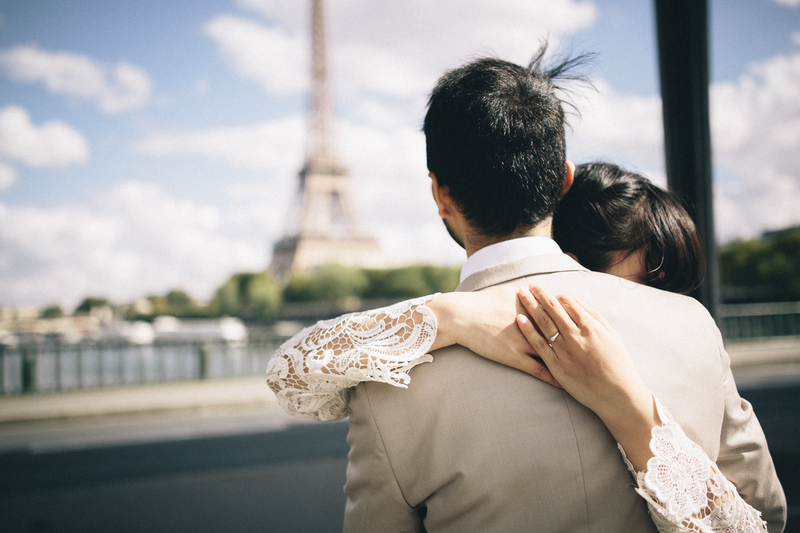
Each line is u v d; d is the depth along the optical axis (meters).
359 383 1.10
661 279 1.47
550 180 1.18
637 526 1.00
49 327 66.19
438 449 1.00
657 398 1.03
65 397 11.93
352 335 1.12
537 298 1.04
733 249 38.66
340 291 66.06
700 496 0.96
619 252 1.47
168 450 7.98
